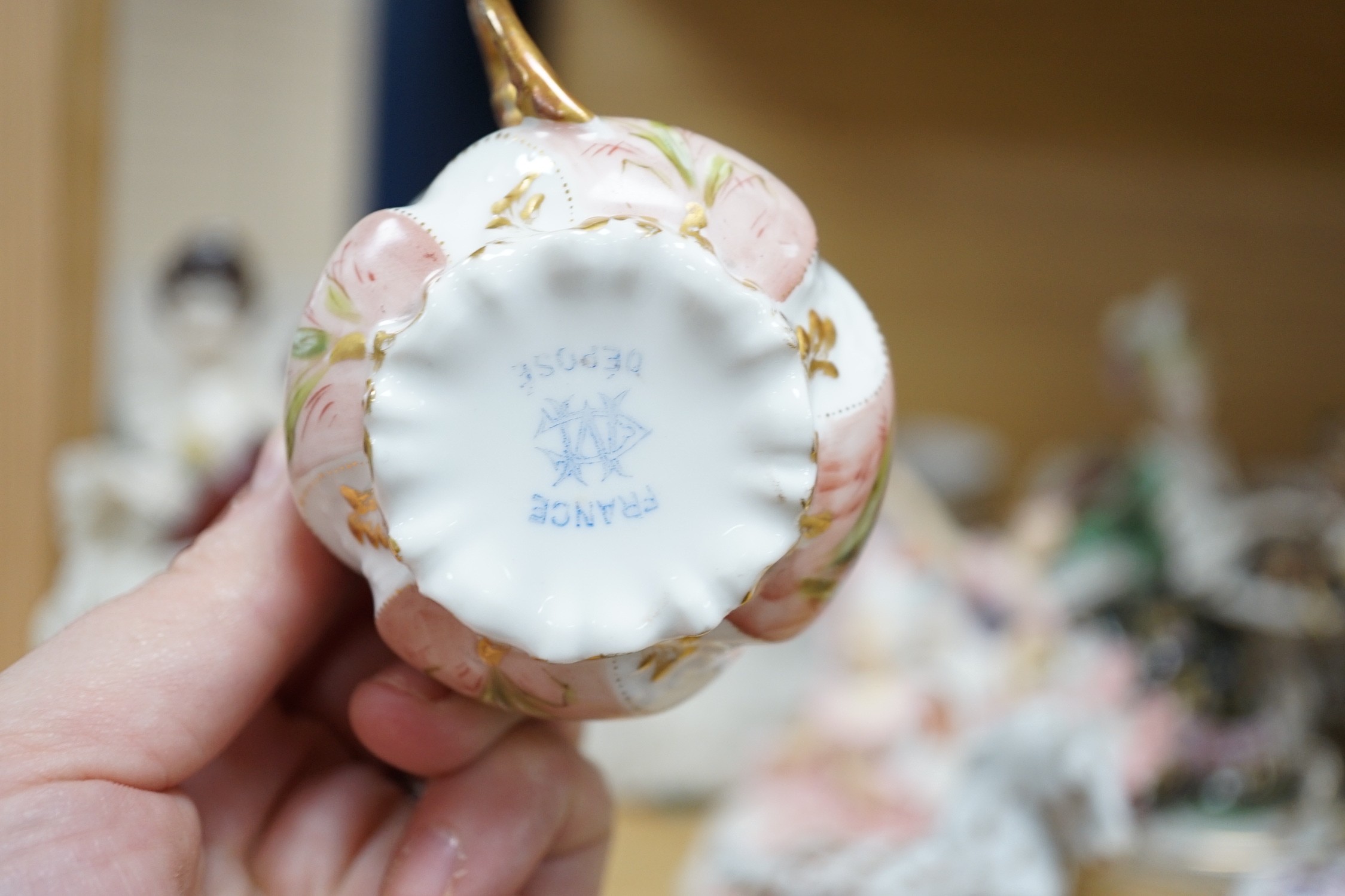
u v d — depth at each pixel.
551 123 0.21
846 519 0.21
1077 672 0.45
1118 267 0.71
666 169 0.20
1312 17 0.67
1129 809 0.41
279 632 0.23
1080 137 0.70
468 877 0.24
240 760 0.25
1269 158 0.70
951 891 0.39
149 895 0.21
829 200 0.69
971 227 0.71
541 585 0.18
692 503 0.18
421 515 0.18
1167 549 0.48
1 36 0.43
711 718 0.55
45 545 0.47
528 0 0.63
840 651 0.49
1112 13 0.69
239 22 0.74
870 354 0.21
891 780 0.44
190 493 0.54
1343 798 0.46
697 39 0.66
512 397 0.18
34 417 0.46
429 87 0.58
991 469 0.66
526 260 0.18
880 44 0.69
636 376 0.18
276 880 0.25
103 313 0.48
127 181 0.71
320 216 0.77
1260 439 0.70
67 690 0.21
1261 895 0.37
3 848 0.20
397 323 0.19
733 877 0.43
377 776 0.26
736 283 0.18
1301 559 0.46
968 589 0.51
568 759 0.25
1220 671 0.46
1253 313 0.70
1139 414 0.60
